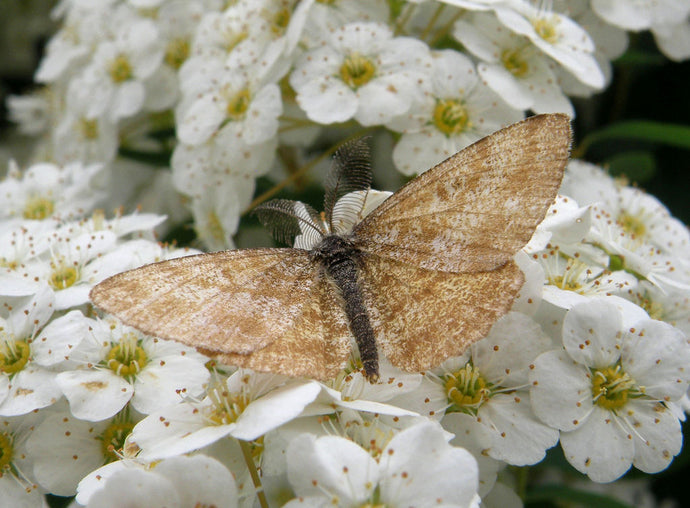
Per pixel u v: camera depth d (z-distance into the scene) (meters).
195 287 0.07
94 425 0.07
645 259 0.08
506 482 0.08
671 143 0.10
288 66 0.09
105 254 0.08
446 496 0.06
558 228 0.07
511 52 0.09
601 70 0.10
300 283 0.07
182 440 0.07
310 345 0.07
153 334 0.06
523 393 0.07
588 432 0.07
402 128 0.09
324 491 0.06
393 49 0.09
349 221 0.08
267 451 0.07
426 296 0.07
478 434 0.07
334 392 0.07
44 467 0.07
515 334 0.07
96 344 0.07
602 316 0.07
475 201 0.07
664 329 0.07
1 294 0.07
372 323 0.07
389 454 0.06
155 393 0.07
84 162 0.11
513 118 0.09
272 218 0.08
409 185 0.07
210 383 0.07
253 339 0.06
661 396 0.07
